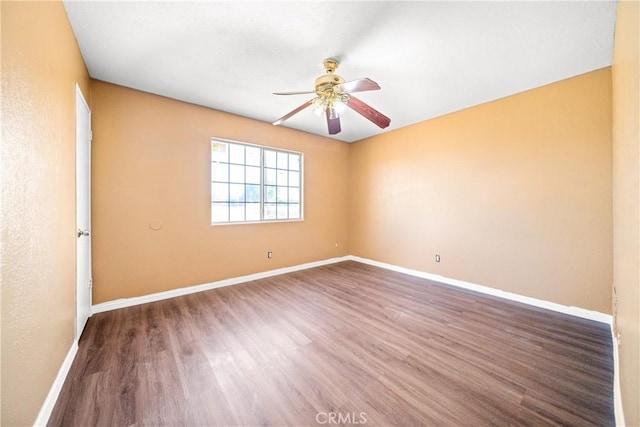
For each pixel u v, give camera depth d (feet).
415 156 12.89
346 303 9.21
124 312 8.39
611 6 5.20
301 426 4.04
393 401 4.57
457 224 11.21
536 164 8.93
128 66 7.56
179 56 7.07
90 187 8.02
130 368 5.48
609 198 7.57
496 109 9.91
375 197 15.07
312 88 8.97
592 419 4.16
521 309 8.68
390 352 6.12
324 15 5.55
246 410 4.36
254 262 12.28
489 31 6.05
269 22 5.77
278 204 13.50
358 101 7.41
